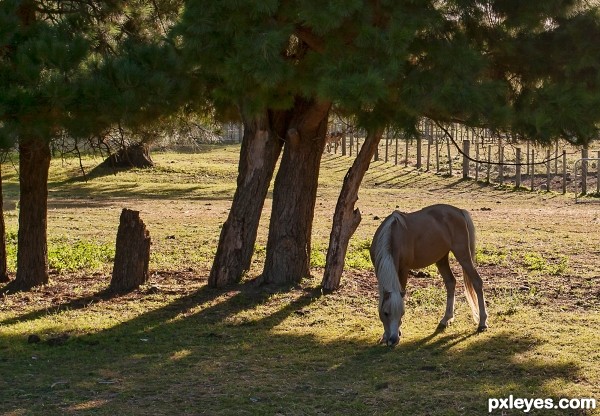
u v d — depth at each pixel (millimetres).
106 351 9039
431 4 9258
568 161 37656
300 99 12422
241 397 7254
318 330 9914
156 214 23250
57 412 6902
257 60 8477
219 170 37844
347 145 49562
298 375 8000
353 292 12000
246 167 12633
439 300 11352
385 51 8531
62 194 30500
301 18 8406
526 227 19875
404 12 8812
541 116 8742
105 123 9711
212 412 6867
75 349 9109
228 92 9672
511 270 13750
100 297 11977
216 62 9039
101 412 6895
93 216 22875
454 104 8469
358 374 8000
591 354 8508
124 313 10930
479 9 9375
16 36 9617
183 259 15336
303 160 12500
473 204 26547
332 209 24969
